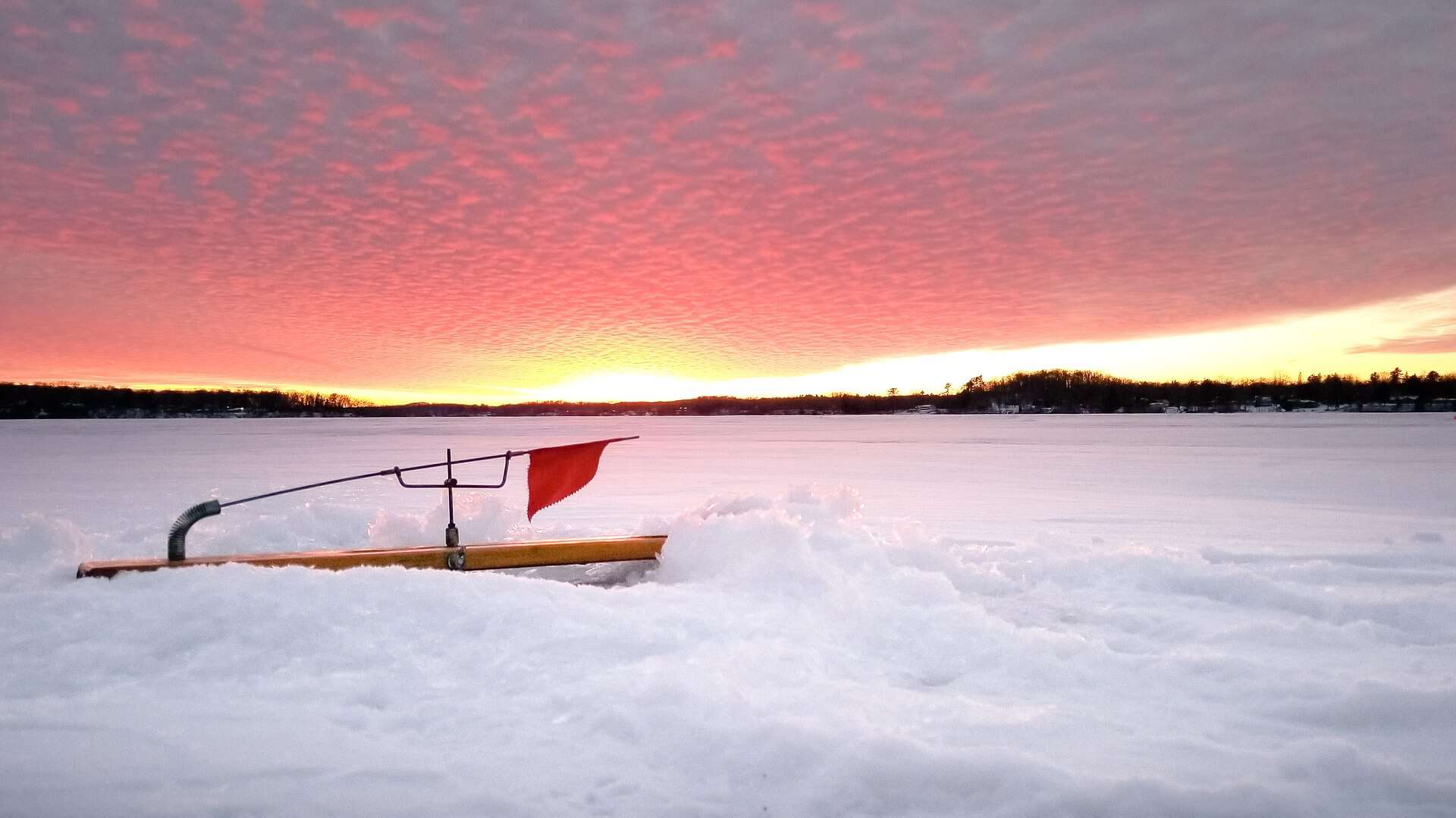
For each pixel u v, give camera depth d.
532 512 5.18
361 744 2.53
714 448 30.70
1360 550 6.78
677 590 4.29
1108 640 4.01
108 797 2.16
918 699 3.06
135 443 34.19
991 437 39.66
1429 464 19.45
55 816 2.07
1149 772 2.44
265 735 2.57
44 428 62.12
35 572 4.41
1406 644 3.96
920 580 4.43
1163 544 7.52
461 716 2.77
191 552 5.90
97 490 13.48
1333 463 19.81
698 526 5.06
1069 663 3.46
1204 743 2.64
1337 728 2.85
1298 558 6.22
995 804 2.24
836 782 2.32
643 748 2.55
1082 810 2.20
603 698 2.86
